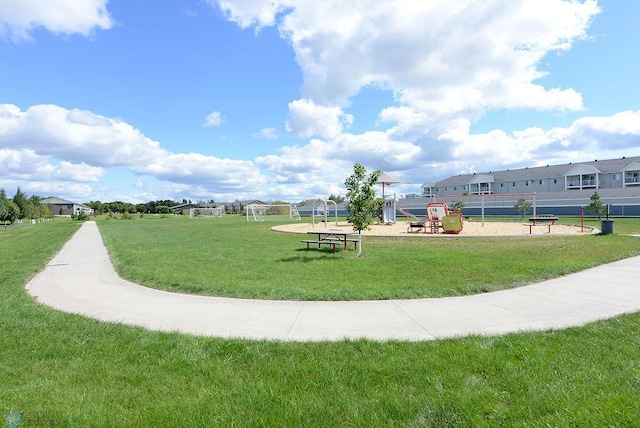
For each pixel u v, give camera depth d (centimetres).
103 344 485
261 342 482
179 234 2480
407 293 724
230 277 916
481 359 410
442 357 422
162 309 665
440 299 689
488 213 5631
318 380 374
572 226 2517
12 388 366
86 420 305
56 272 1102
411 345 461
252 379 381
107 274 1047
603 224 1834
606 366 387
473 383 358
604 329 501
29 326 567
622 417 291
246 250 1480
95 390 362
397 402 324
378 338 492
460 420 298
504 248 1395
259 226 3422
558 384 349
